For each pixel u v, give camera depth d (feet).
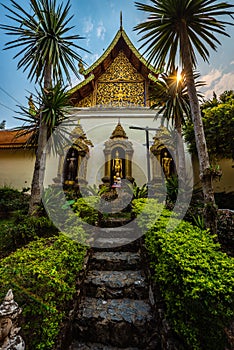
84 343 6.07
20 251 7.16
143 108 25.12
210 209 9.32
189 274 4.73
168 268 5.84
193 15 12.00
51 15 15.70
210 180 9.93
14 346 3.39
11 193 21.13
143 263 9.07
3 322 3.42
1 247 10.07
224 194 19.10
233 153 16.69
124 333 6.13
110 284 7.93
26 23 15.51
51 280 5.37
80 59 18.11
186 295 4.51
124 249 10.79
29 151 26.81
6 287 4.71
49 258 6.50
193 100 11.51
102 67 27.76
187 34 12.24
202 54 13.96
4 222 15.19
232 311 3.94
